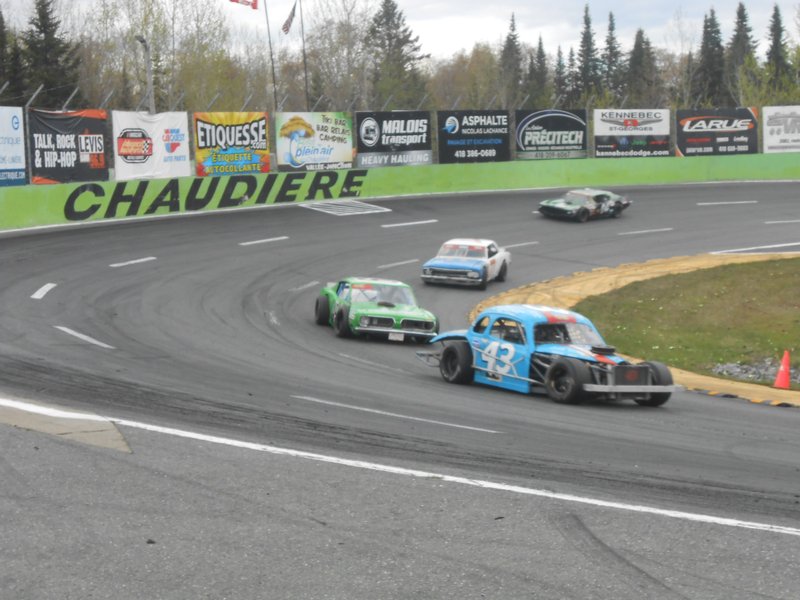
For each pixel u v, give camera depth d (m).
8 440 10.29
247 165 49.53
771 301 33.44
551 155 58.69
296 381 17.55
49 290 28.64
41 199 40.78
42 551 7.05
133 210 44.00
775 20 134.38
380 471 9.89
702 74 128.12
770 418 16.73
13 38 83.25
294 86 118.62
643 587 6.82
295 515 8.15
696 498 9.70
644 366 17.23
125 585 6.50
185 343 22.00
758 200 55.00
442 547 7.49
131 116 44.62
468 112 56.12
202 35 90.38
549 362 17.70
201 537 7.48
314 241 41.56
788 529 8.48
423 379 19.48
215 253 37.59
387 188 53.91
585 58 142.62
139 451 10.15
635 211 51.97
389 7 124.62
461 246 36.16
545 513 8.61
